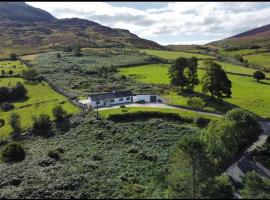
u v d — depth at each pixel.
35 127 105.69
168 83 147.62
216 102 121.06
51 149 87.81
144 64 190.50
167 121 104.00
